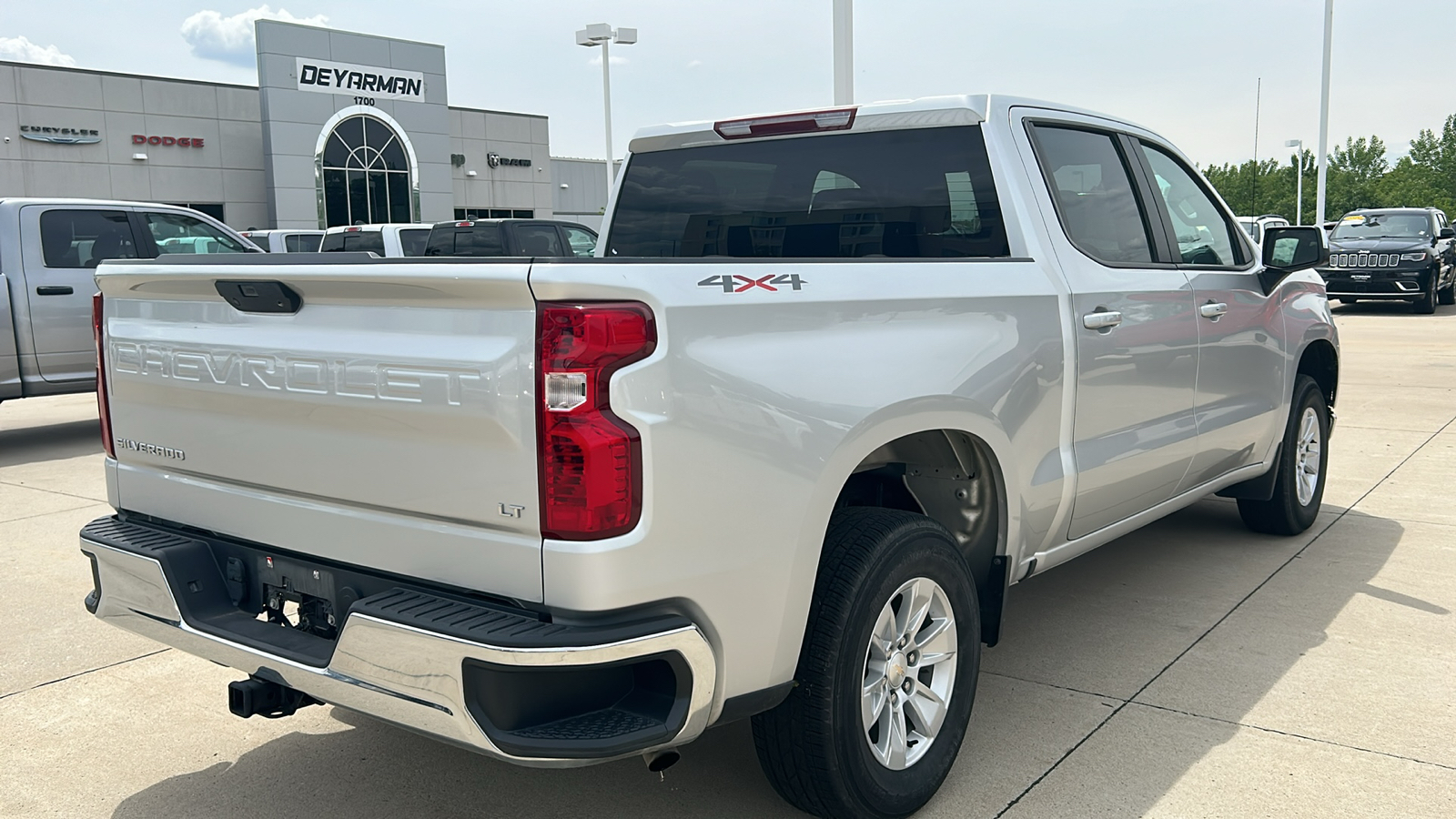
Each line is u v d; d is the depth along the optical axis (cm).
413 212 3691
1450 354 1377
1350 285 2000
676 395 225
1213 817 290
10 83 2925
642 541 220
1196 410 438
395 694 230
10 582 526
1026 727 346
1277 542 558
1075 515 367
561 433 214
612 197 455
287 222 3397
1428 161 10731
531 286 215
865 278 280
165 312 293
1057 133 387
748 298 244
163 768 332
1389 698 363
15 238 884
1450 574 498
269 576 278
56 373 909
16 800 312
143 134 3162
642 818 294
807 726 264
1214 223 475
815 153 400
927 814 293
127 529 308
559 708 224
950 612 301
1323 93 2692
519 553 222
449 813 301
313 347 251
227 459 280
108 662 423
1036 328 334
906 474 340
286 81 3356
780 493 245
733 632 241
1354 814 289
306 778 324
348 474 251
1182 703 363
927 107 372
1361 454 783
